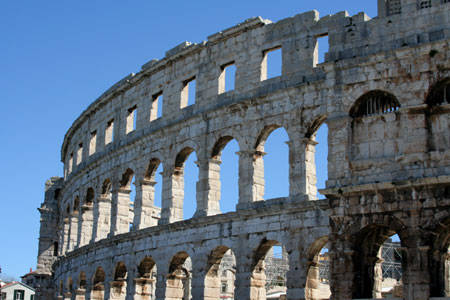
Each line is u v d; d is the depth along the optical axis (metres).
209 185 60.22
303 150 53.78
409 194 43.84
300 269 51.19
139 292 65.75
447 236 44.12
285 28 57.69
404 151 44.66
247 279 54.31
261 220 54.47
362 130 47.12
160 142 66.81
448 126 44.25
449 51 44.62
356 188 45.41
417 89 45.12
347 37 48.91
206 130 61.44
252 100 57.53
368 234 46.22
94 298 74.19
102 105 79.69
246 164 57.25
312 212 51.31
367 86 47.09
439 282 42.94
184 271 86.69
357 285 45.09
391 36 47.31
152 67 69.56
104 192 76.81
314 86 53.84
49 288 106.19
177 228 61.31
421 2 46.97
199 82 63.94
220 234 57.28
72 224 86.38
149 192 68.75
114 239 69.56
